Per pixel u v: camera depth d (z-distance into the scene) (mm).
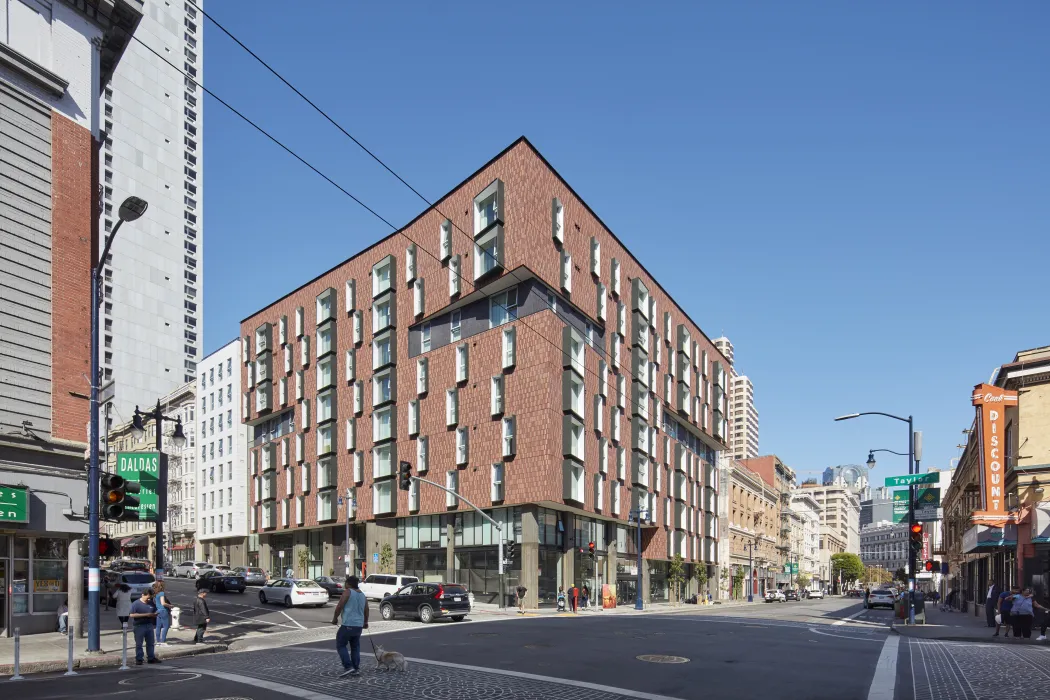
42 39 22922
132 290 110250
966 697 11680
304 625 28297
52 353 22234
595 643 19234
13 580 21156
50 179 22672
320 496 59156
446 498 47656
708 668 14727
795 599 90125
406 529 51469
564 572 46125
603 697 11469
